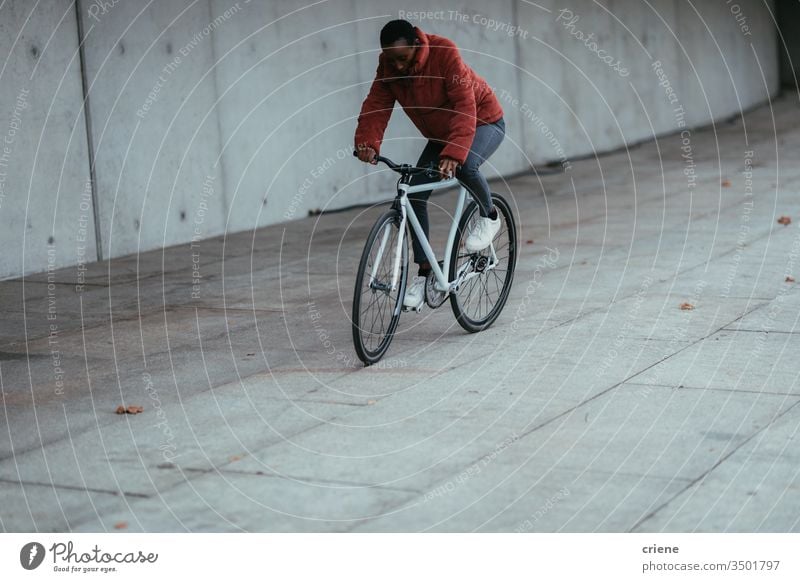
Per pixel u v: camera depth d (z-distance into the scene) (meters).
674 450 4.44
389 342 5.93
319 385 5.51
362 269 5.56
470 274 6.32
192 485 4.23
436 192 13.11
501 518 3.88
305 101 11.51
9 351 6.47
